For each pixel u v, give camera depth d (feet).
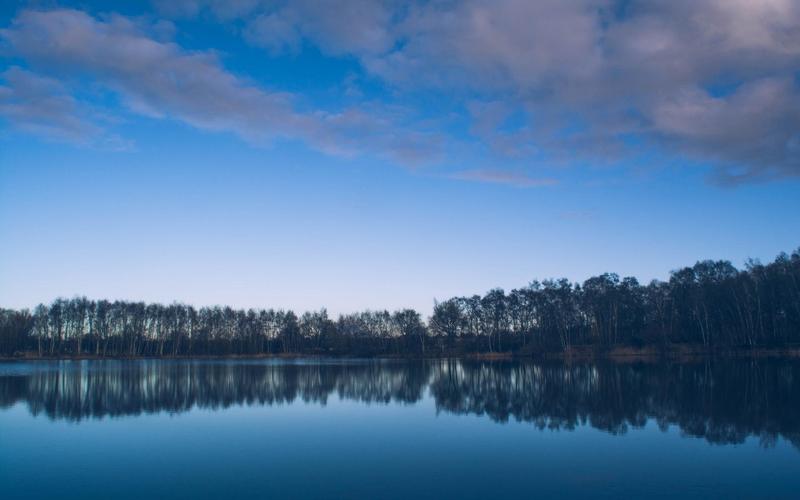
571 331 456.86
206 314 565.94
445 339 533.55
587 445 87.30
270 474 72.69
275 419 117.08
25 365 363.15
